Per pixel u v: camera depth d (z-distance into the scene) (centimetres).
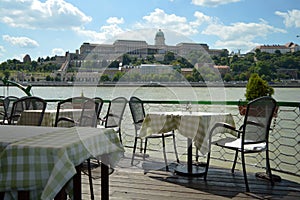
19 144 167
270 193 287
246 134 297
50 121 386
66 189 195
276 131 379
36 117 388
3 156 162
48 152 159
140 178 331
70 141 177
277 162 393
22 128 231
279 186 306
